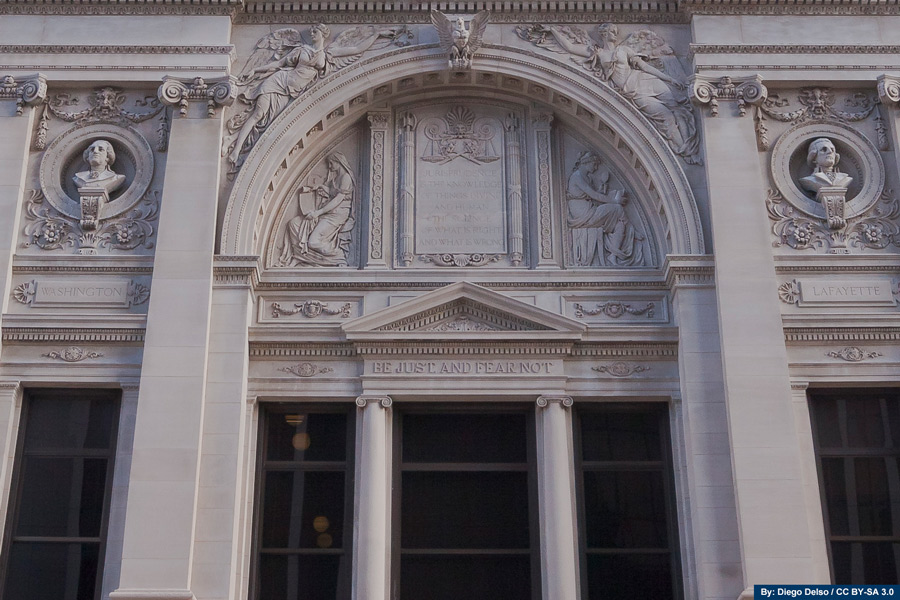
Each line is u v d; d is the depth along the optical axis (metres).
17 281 22.22
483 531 21.69
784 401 20.94
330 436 22.22
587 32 24.61
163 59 23.69
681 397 21.81
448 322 22.50
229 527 20.28
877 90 23.75
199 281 21.78
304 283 22.91
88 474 21.42
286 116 23.58
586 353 22.36
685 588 20.75
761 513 20.16
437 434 22.36
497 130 24.69
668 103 23.77
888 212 23.00
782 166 23.38
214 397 21.20
